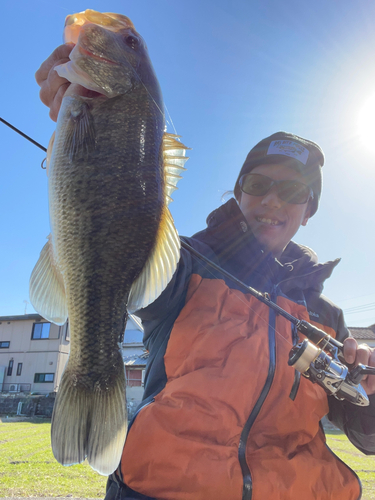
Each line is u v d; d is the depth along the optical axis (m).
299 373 1.43
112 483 1.24
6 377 18.22
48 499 2.88
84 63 1.21
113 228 1.21
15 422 11.31
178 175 1.41
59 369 17.80
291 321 1.46
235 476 1.14
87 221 1.19
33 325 18.84
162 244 1.27
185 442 1.16
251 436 1.28
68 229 1.19
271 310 1.55
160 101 1.38
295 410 1.37
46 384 17.64
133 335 17.05
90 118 1.22
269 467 1.21
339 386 1.28
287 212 1.91
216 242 1.77
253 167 2.04
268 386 1.32
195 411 1.21
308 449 1.39
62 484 3.42
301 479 1.24
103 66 1.24
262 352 1.37
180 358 1.33
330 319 1.78
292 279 1.76
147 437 1.17
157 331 1.46
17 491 3.14
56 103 1.30
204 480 1.12
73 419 1.08
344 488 1.32
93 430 1.08
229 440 1.21
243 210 1.99
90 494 3.10
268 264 1.71
